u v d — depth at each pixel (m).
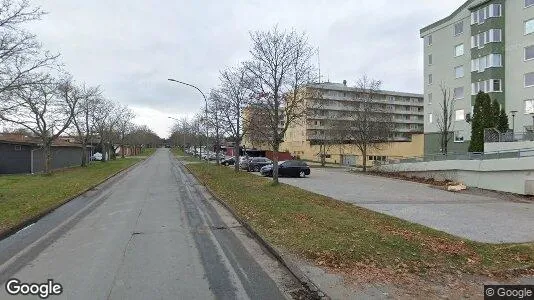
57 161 43.97
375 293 5.94
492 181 23.09
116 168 41.94
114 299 5.73
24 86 19.83
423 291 6.09
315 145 72.50
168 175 33.81
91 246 8.93
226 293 6.04
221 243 9.34
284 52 22.30
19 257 8.08
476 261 7.75
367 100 47.34
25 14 17.59
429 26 50.41
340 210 13.55
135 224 11.62
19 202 15.59
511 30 38.41
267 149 66.25
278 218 11.72
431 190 23.16
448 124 44.09
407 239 9.07
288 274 7.01
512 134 28.41
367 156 57.38
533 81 36.22
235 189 20.55
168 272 7.02
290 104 24.20
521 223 12.30
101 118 56.47
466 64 44.56
